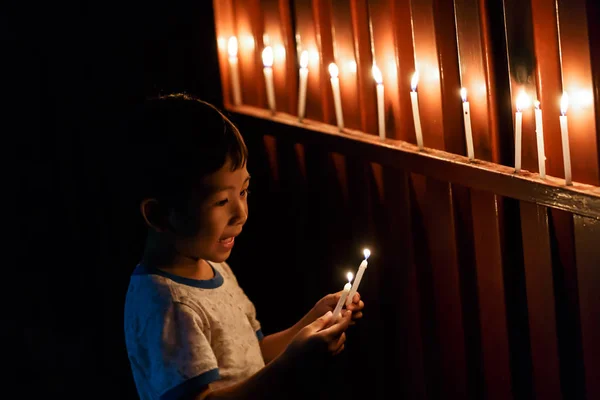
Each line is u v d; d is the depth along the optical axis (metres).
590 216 1.44
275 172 2.09
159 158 1.30
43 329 2.76
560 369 1.66
